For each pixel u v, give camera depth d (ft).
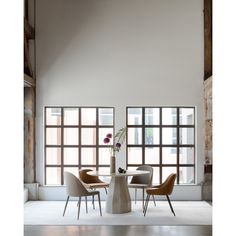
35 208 24.56
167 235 15.76
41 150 28.63
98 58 28.68
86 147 29.14
